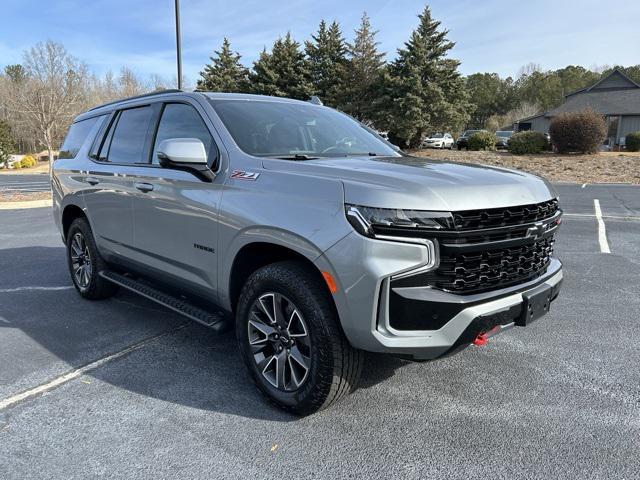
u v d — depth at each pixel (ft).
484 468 8.41
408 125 114.83
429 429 9.55
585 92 157.58
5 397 10.78
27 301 17.38
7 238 29.94
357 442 9.16
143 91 207.41
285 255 10.21
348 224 8.48
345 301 8.60
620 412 10.11
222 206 10.59
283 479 8.19
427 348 8.59
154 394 10.91
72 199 16.92
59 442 9.18
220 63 164.25
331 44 141.49
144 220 13.23
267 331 10.18
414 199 8.36
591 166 74.02
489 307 8.86
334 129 13.60
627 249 24.47
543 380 11.50
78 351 13.16
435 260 8.45
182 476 8.25
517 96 269.85
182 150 10.66
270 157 10.92
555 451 8.84
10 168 133.18
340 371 9.26
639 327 14.66
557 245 25.41
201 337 14.12
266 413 10.16
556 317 15.49
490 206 8.82
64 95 111.24
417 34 117.60
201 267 11.50
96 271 16.51
